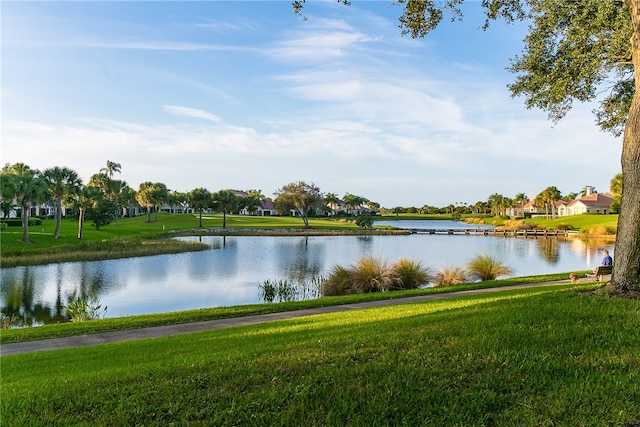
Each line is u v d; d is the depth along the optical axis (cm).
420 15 1130
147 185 11612
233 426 404
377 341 631
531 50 1395
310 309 1345
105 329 1127
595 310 741
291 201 9600
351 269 2080
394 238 7656
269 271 3278
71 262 3753
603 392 445
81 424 412
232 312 1304
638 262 859
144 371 561
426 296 1546
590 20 1212
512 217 15225
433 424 396
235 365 555
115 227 7762
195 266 3556
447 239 7438
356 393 452
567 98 1435
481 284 1811
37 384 561
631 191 864
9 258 3603
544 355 535
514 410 416
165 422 417
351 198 18975
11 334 1077
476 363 520
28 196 4597
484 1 1245
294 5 990
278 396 450
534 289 1469
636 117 860
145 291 2439
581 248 5569
